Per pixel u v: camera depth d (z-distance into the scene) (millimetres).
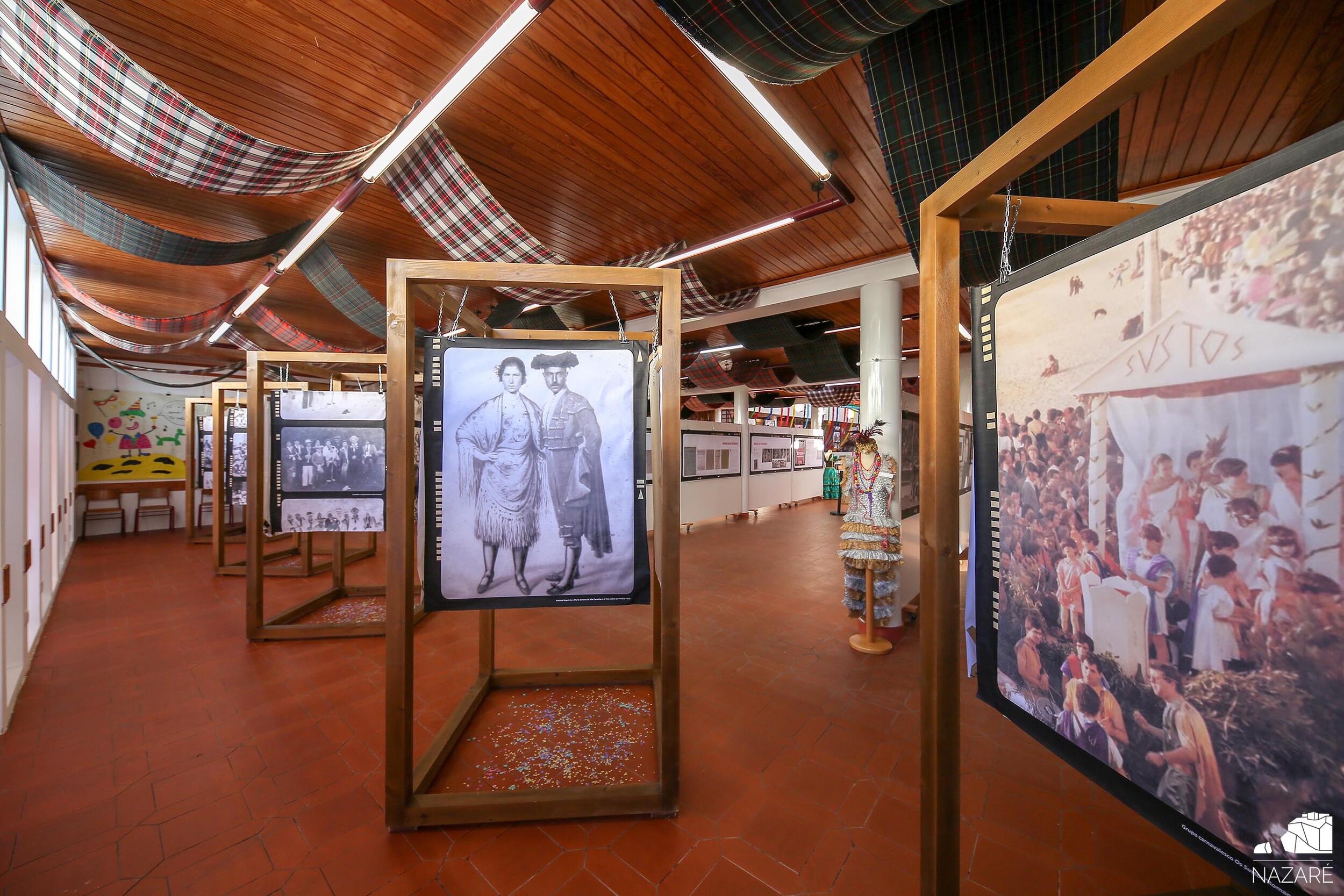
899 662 3201
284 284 5395
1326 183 600
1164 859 1648
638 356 2086
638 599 2076
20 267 3336
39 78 2025
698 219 3840
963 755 2238
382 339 7641
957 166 1840
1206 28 649
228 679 2898
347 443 3814
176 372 9070
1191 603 761
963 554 5703
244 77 2398
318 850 1691
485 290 5035
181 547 6797
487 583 2008
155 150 2258
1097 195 1788
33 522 3430
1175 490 777
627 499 2076
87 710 2541
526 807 1825
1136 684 840
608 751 2270
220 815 1833
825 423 12680
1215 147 2736
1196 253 744
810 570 5555
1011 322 1102
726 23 1438
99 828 1763
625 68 2334
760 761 2174
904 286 4414
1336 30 1953
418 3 2006
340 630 3520
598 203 3592
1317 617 617
